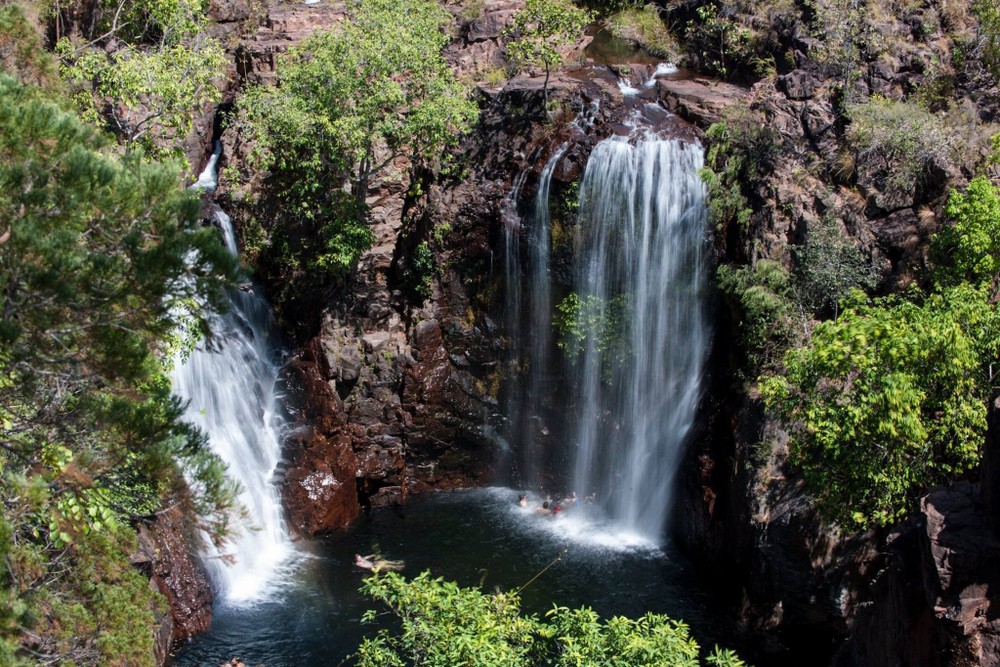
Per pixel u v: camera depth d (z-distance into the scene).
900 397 20.08
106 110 31.39
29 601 15.76
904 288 28.36
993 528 17.55
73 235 14.48
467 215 33.34
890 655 19.52
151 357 17.97
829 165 30.39
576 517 32.66
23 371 15.45
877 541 24.64
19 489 14.73
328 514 31.50
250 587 28.00
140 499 17.78
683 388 31.52
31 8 32.56
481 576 28.84
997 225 23.27
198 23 33.47
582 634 18.02
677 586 28.75
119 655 17.94
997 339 20.73
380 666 18.55
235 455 30.89
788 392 23.27
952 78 32.19
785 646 26.16
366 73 31.11
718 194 30.33
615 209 31.48
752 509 26.94
